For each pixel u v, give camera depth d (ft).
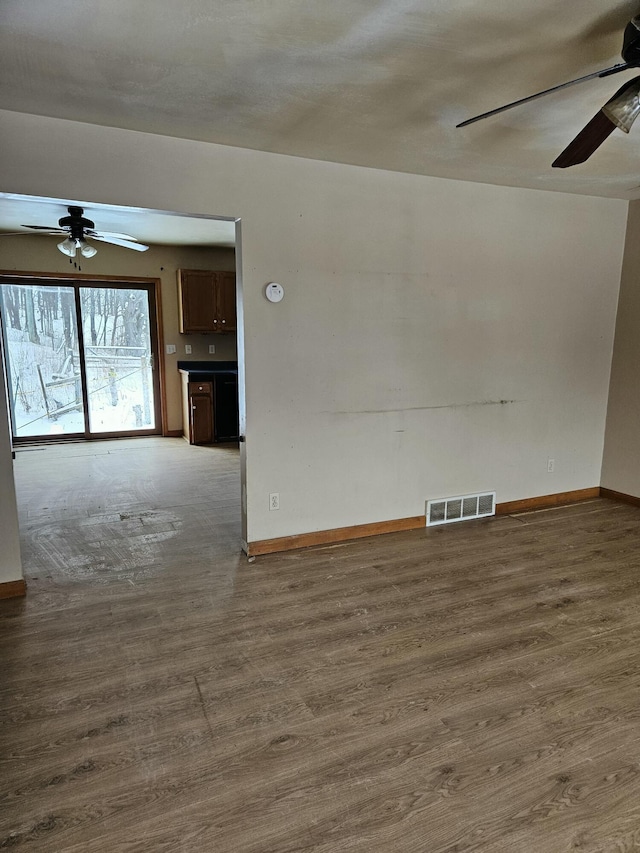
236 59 6.71
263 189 10.28
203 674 7.42
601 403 15.25
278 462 11.31
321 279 11.10
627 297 14.61
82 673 7.41
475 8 5.62
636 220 14.24
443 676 7.41
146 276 21.85
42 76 7.13
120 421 23.07
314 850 4.89
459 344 12.89
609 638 8.35
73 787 5.54
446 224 12.23
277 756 5.99
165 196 9.47
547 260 13.62
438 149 10.03
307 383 11.33
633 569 10.80
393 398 12.32
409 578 10.37
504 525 13.35
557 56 6.68
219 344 23.57
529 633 8.47
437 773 5.77
